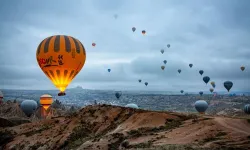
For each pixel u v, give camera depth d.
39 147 66.06
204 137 41.03
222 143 37.28
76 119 72.69
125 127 57.84
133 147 42.53
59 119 78.25
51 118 80.56
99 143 50.34
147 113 59.88
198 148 35.22
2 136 77.62
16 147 70.62
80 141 60.56
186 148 35.47
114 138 51.22
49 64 62.47
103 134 59.75
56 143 64.75
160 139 44.00
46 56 62.44
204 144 37.69
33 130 77.12
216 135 41.16
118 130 57.22
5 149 72.25
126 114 65.06
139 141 45.72
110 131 60.03
